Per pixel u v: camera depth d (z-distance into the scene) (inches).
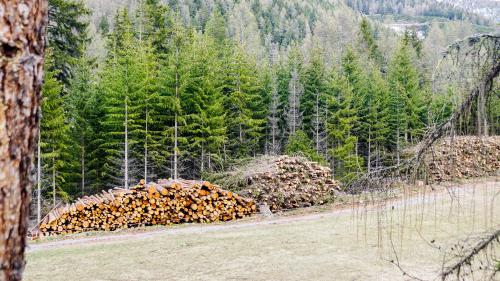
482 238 140.0
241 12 4451.3
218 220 522.3
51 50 885.2
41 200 908.0
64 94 1037.8
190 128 1100.5
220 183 612.7
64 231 475.5
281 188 571.8
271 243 341.1
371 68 1788.9
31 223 763.4
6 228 62.2
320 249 314.8
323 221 430.3
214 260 300.8
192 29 1643.7
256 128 1239.5
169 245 351.3
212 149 1098.7
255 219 517.0
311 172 601.6
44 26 68.9
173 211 514.6
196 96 1079.0
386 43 2568.9
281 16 4916.3
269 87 1408.7
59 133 869.8
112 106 1032.8
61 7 1027.3
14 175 63.3
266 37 4296.3
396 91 1178.0
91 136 1066.1
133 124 1016.9
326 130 1301.7
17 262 64.3
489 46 127.7
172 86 1077.1
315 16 5388.8
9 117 62.7
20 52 64.0
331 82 1413.6
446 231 329.7
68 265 301.3
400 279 240.8
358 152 1417.3
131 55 1072.2
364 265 271.3
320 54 1683.1
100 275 276.2
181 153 1036.5
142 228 485.4
